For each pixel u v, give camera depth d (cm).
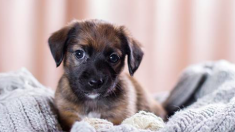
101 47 65
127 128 51
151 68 113
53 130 60
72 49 65
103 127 53
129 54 67
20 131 56
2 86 69
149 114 58
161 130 52
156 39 112
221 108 55
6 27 105
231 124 51
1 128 57
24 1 105
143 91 75
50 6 106
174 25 112
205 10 112
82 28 66
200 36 113
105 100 66
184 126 51
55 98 67
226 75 73
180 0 111
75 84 65
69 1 107
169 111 79
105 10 108
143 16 110
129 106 67
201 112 54
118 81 67
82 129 50
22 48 107
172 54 113
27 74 76
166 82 114
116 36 66
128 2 109
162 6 111
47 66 109
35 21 106
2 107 60
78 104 66
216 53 113
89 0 107
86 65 64
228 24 112
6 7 105
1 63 106
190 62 113
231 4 111
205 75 78
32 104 61
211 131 51
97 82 62
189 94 78
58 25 107
